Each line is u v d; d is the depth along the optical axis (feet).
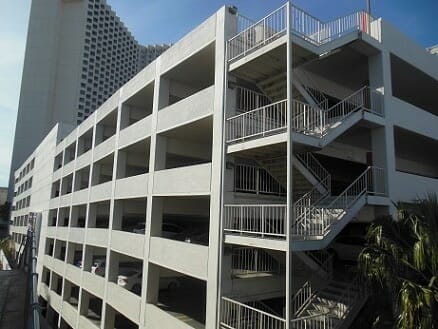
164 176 47.14
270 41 36.78
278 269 43.47
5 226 263.08
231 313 35.42
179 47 47.78
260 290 38.50
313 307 37.32
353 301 35.53
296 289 41.37
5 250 177.47
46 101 209.26
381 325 31.04
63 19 214.48
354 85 52.80
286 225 30.09
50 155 123.34
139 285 61.36
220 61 40.14
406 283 25.89
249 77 40.42
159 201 49.65
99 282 62.80
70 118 205.77
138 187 53.67
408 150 58.90
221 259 35.78
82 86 210.38
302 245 30.50
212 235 37.29
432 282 26.11
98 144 79.10
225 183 37.37
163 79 52.19
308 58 36.55
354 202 37.47
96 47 215.10
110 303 57.26
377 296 33.35
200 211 54.54
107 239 62.85
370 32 46.19
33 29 212.84
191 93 54.90
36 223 128.36
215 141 39.04
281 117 41.06
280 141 31.83
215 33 41.50
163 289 67.00
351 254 52.70
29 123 212.84
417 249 26.61
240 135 38.45
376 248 29.45
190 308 51.31
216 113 39.47
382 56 44.50
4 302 82.89
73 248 87.10
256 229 36.37
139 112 66.90
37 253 122.21
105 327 58.49
